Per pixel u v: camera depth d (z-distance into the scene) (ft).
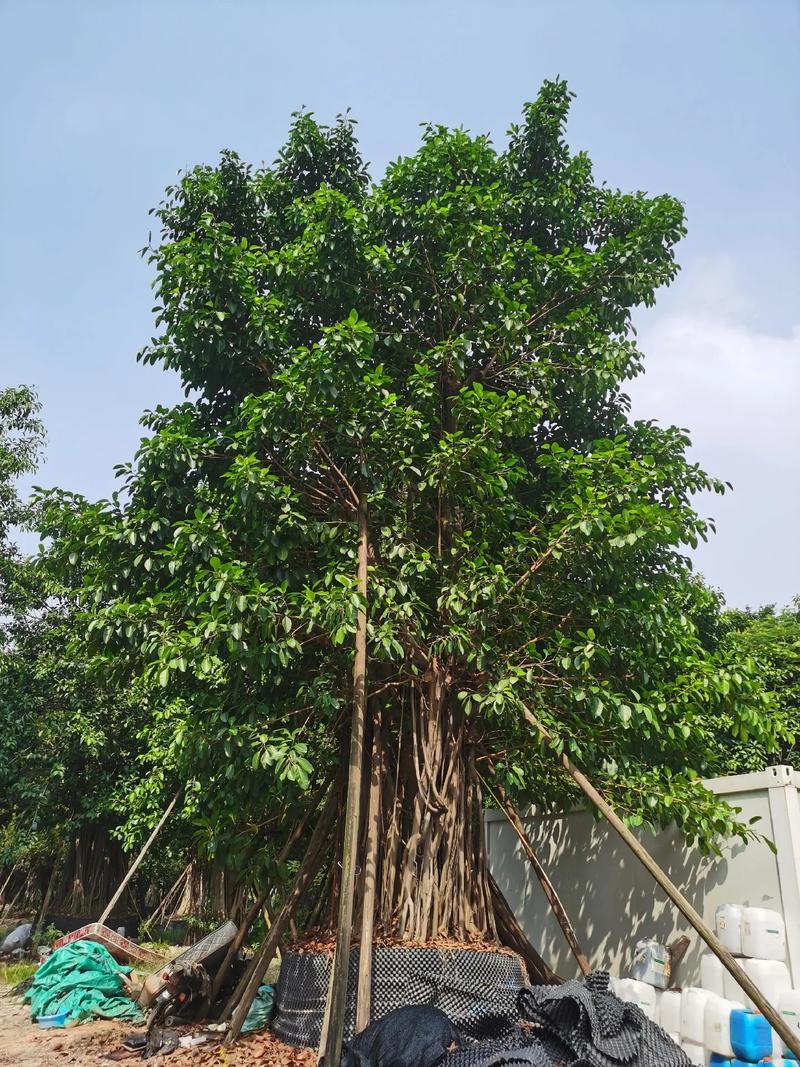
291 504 31.89
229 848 32.30
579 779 26.99
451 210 34.99
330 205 34.14
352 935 27.84
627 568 30.94
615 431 38.45
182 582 32.45
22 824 65.00
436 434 35.19
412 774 31.53
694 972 27.55
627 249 36.45
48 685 64.49
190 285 33.81
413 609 30.76
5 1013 36.94
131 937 68.64
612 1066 20.30
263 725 28.81
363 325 30.04
